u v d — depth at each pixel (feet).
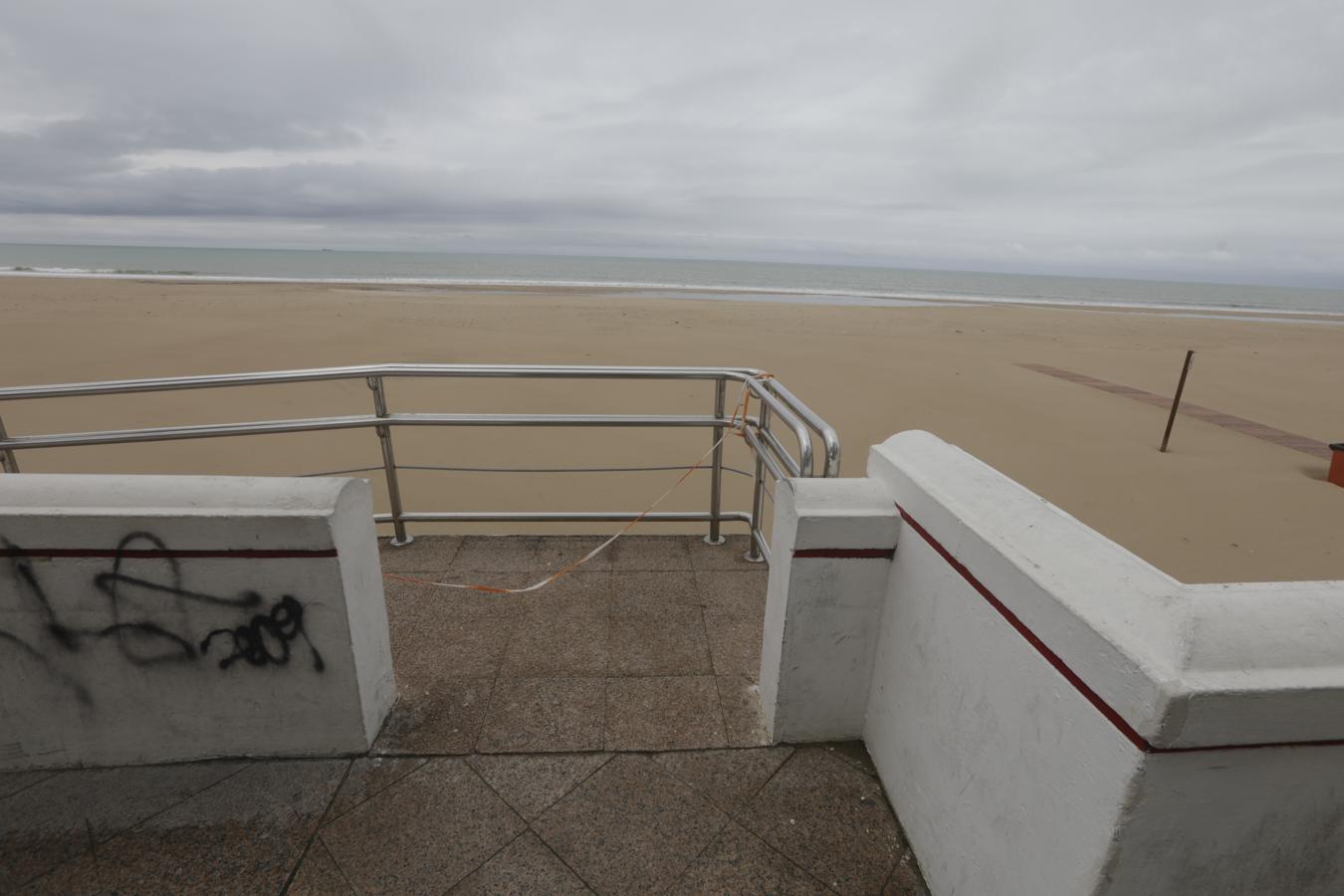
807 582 6.89
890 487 6.87
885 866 6.35
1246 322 116.57
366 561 7.23
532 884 6.16
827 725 7.64
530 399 35.55
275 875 6.19
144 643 6.68
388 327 61.00
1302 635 3.66
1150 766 3.59
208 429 11.34
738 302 109.81
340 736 7.34
